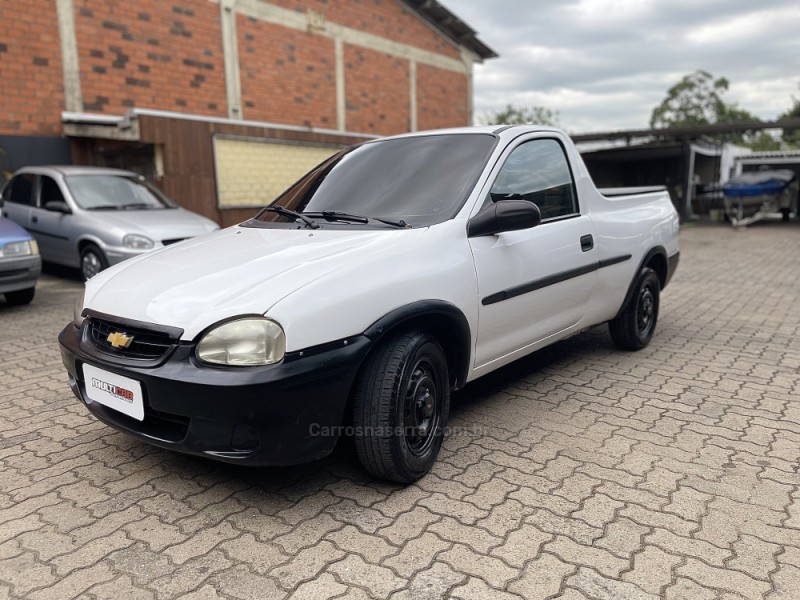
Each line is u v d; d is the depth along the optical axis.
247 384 2.22
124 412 2.54
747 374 4.36
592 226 4.03
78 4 10.17
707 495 2.65
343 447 3.14
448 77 18.83
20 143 9.62
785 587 2.04
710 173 26.39
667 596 2.00
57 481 2.82
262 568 2.16
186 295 2.49
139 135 9.46
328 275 2.48
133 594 2.03
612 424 3.45
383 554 2.24
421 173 3.40
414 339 2.67
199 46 12.12
